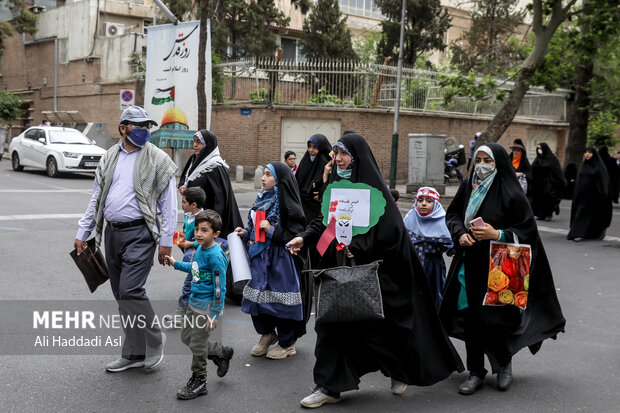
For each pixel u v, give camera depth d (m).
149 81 20.80
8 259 8.78
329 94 23.39
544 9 17.69
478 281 4.79
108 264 5.04
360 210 4.40
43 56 33.91
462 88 18.14
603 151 19.41
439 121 24.91
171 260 4.82
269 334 5.50
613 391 4.84
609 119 26.41
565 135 30.08
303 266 5.46
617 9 16.81
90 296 7.06
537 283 4.99
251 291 5.30
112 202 4.88
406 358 4.48
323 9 29.33
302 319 5.43
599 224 12.38
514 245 4.64
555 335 5.00
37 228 11.27
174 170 4.98
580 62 22.05
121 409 4.24
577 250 11.32
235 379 4.89
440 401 4.58
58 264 8.60
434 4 27.61
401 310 4.43
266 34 28.39
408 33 27.41
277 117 23.08
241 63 23.95
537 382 5.02
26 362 5.05
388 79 23.94
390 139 23.64
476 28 28.14
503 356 4.79
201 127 17.44
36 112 34.84
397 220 4.43
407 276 4.45
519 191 4.80
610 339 6.20
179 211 13.73
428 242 5.86
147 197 4.87
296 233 5.29
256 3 28.47
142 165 4.90
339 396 4.48
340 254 4.45
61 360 5.12
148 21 32.75
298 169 8.24
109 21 31.30
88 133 27.06
